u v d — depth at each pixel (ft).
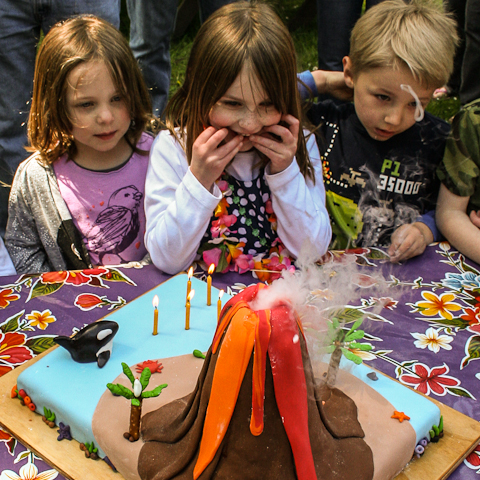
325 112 6.23
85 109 4.72
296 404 2.38
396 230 5.42
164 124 5.30
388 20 5.00
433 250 5.36
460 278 4.89
